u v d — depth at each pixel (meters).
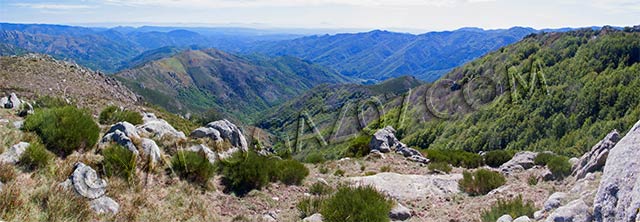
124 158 8.69
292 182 12.10
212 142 12.73
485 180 11.90
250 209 9.41
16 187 6.46
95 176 7.76
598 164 9.53
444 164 17.47
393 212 9.23
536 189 10.44
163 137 11.68
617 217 5.65
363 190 9.39
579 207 6.50
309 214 9.24
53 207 6.30
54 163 7.91
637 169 5.74
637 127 6.51
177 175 9.59
